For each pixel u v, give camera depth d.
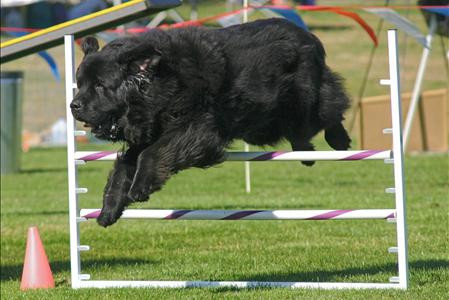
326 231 14.97
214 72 9.23
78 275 10.72
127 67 9.08
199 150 9.14
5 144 26.86
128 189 9.56
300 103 10.21
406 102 28.97
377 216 9.77
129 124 9.28
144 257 13.37
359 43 54.56
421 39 16.72
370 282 10.52
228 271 11.78
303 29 10.52
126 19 10.88
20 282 11.75
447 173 23.47
